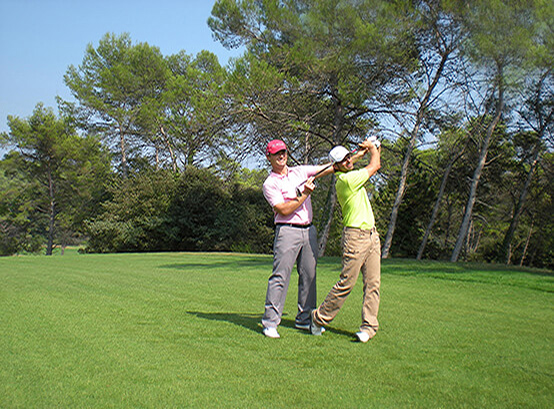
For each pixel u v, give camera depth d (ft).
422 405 9.02
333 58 56.39
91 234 104.27
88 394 9.44
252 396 9.41
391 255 70.49
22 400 9.11
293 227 14.88
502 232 100.37
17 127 116.98
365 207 14.24
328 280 29.27
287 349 12.81
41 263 41.91
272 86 57.26
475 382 10.25
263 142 65.26
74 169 121.39
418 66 58.80
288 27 59.52
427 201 68.49
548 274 32.12
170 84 79.10
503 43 47.62
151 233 100.22
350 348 12.95
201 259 49.06
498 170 73.31
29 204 124.47
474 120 62.18
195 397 9.34
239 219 97.25
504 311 18.44
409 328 15.37
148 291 23.31
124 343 13.19
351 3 54.65
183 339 13.74
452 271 33.45
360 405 9.01
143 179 101.24
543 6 46.96
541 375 10.71
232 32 67.31
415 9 56.03
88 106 116.88
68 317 16.58
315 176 15.05
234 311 18.26
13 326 15.15
